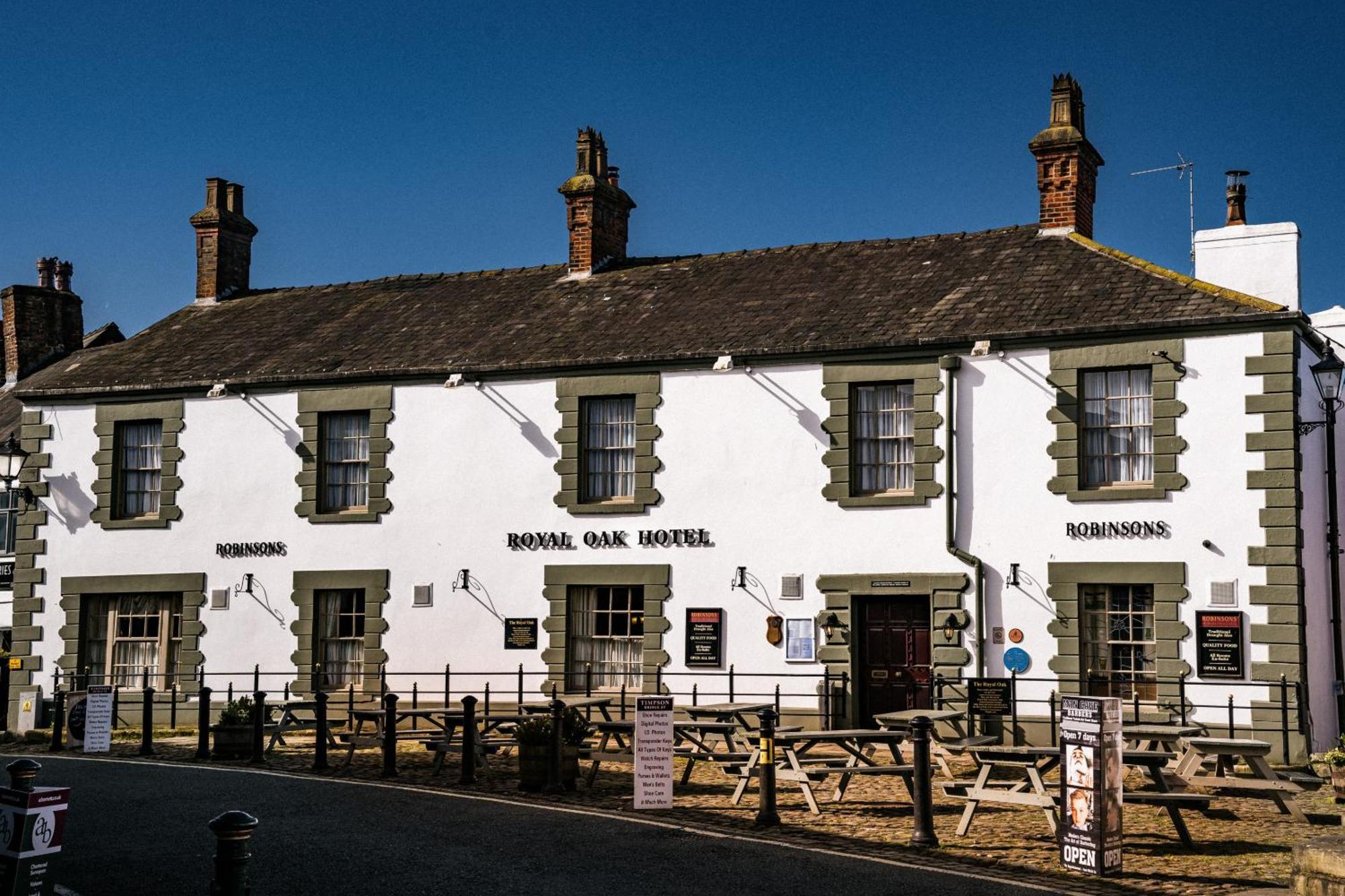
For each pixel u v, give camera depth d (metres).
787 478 22.34
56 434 27.12
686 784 16.80
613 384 23.55
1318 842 10.65
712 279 25.98
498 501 24.11
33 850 9.11
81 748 21.25
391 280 29.72
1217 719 19.55
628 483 23.55
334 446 25.53
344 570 24.91
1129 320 20.53
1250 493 19.69
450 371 24.45
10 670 26.88
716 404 22.91
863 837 13.47
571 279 27.53
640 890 11.08
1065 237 23.77
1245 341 19.94
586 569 23.39
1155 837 13.66
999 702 20.30
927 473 21.50
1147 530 20.20
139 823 14.04
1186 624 19.83
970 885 11.35
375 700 24.33
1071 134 23.98
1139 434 20.64
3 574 29.17
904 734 15.23
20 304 35.25
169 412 26.38
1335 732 21.30
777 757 18.14
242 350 27.36
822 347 22.12
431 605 24.31
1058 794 14.67
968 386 21.45
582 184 27.52
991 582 20.97
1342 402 21.83
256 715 18.94
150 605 26.39
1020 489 20.97
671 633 22.75
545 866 11.96
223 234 31.16
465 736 16.88
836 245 26.20
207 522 25.89
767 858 12.35
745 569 22.41
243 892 8.32
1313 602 20.59
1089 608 20.64
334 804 15.21
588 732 17.53
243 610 25.47
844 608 21.73
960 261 24.09
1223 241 22.39
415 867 11.91
